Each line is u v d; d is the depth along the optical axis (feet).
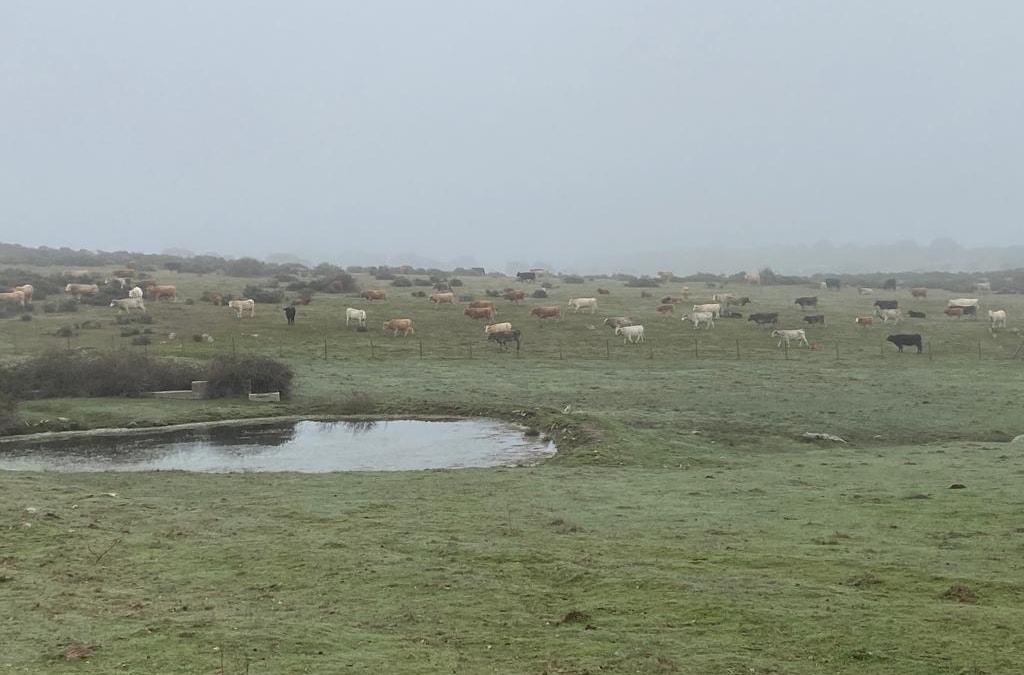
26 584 48.57
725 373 162.40
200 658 37.19
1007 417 123.85
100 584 48.91
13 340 175.94
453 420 128.67
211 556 54.39
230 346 179.52
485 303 232.53
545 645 39.06
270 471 93.97
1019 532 57.31
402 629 41.52
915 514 63.82
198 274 341.41
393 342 192.03
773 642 38.70
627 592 45.91
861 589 45.98
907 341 192.75
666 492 75.56
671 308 241.35
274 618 42.93
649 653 37.78
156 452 106.93
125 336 184.24
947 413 127.03
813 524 61.77
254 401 138.72
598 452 97.04
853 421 122.42
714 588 46.06
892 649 37.32
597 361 177.58
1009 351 193.47
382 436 117.19
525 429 119.96
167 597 46.55
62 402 133.69
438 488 79.20
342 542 57.62
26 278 266.98
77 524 62.59
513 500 72.49
